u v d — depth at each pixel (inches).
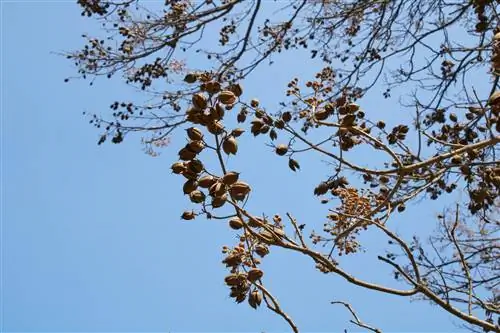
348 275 141.3
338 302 160.6
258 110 162.1
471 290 168.2
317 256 139.2
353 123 160.2
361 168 163.3
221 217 134.0
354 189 192.4
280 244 136.3
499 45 160.4
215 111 126.5
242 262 146.4
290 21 411.5
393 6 387.9
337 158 163.9
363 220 157.2
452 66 346.6
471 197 206.4
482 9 300.0
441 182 234.4
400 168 159.0
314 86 191.9
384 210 196.7
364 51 393.4
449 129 239.3
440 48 353.1
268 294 142.7
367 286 141.3
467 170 182.1
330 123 162.4
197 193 130.0
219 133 126.8
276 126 161.6
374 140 160.9
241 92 133.3
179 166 128.2
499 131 152.5
